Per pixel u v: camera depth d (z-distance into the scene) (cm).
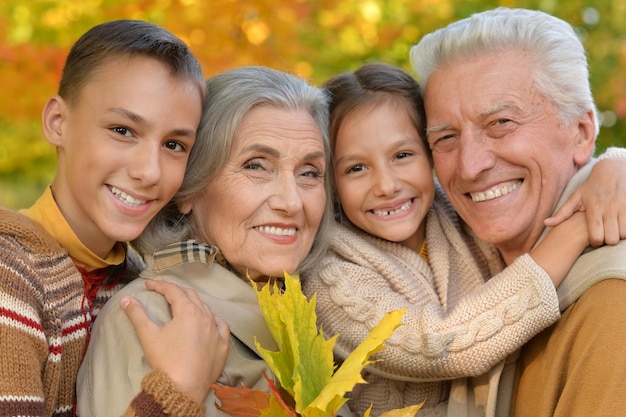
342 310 205
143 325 172
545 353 188
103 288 199
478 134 202
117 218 181
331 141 221
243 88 194
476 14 211
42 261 175
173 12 322
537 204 202
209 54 323
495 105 197
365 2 366
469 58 203
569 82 200
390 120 215
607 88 438
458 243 221
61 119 187
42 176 411
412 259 220
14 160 402
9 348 157
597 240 185
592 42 456
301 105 199
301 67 357
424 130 221
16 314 161
